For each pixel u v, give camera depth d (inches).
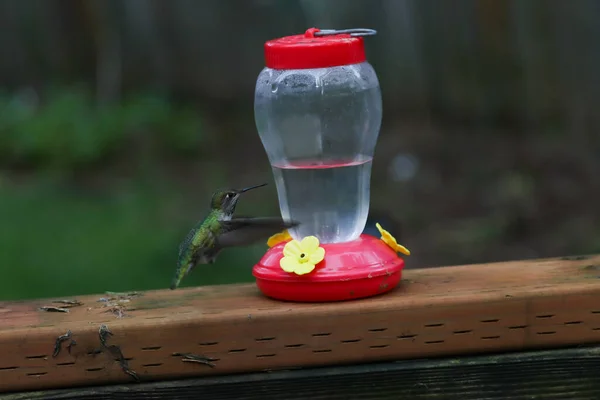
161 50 789.2
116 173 631.8
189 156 673.6
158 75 791.7
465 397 132.6
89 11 786.8
